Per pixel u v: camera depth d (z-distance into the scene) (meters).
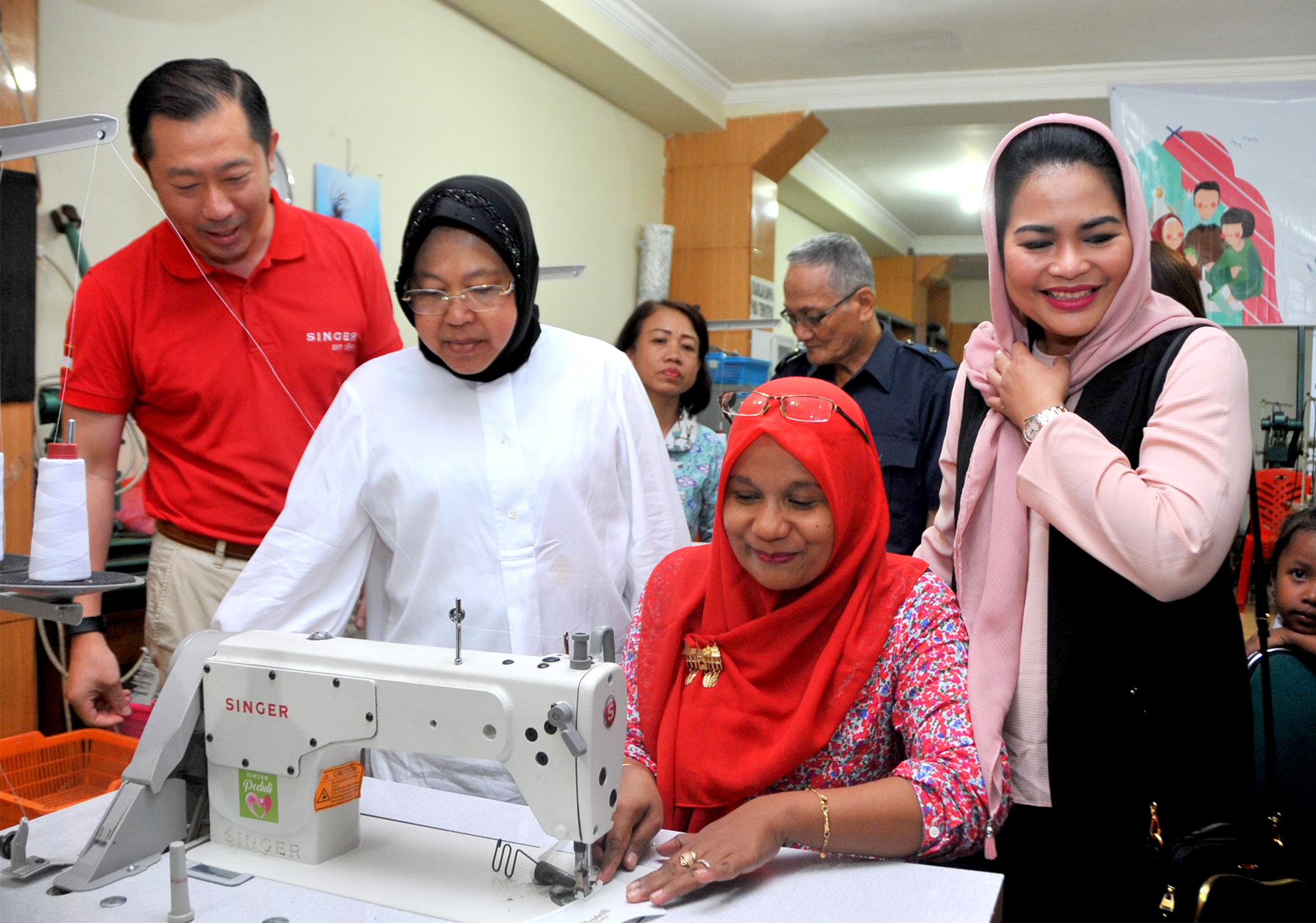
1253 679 1.62
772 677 1.17
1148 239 1.22
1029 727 1.20
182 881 0.95
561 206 4.83
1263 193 4.46
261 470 1.85
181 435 1.86
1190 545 1.07
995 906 0.97
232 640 1.16
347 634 1.84
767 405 1.14
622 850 1.07
